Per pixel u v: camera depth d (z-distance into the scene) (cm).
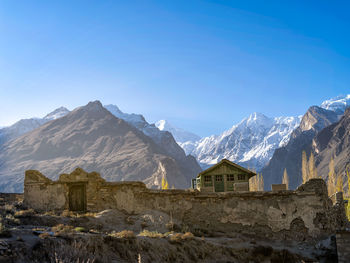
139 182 3275
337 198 3303
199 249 2425
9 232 1769
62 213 3169
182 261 2245
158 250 2202
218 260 2409
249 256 2539
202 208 3083
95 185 3381
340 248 2256
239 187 3631
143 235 2448
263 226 2922
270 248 2588
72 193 3422
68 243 1814
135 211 3209
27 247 1647
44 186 3469
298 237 2822
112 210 3189
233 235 2919
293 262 2508
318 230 2803
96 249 1891
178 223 3030
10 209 2853
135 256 2020
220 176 4162
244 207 2997
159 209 3164
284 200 2922
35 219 2592
